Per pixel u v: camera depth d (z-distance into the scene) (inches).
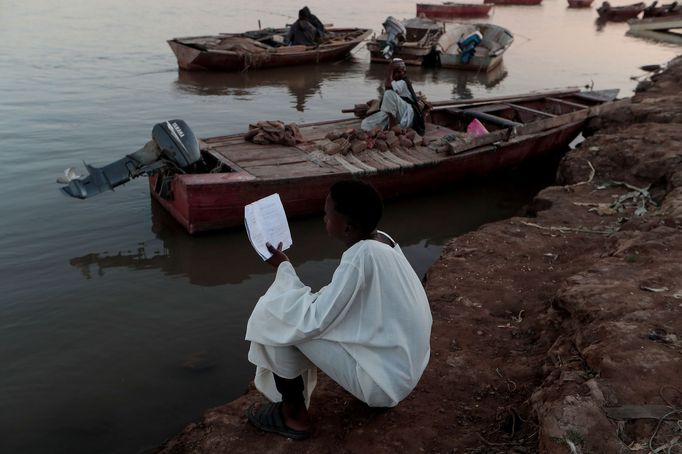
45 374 176.4
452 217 323.6
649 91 532.7
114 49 700.7
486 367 149.4
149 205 303.1
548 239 237.0
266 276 243.4
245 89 584.4
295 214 293.3
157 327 203.0
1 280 227.0
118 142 393.1
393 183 315.3
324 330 108.1
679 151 312.2
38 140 387.9
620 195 290.8
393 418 128.6
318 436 124.0
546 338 159.2
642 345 125.5
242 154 308.8
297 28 724.7
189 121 461.4
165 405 164.9
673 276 162.9
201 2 1143.6
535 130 377.1
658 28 1085.8
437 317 176.4
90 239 265.0
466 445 120.1
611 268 172.4
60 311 209.5
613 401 109.5
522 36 1003.9
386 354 111.3
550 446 102.7
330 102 551.5
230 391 171.2
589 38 1016.9
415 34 811.4
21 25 797.9
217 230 278.5
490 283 198.8
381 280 107.1
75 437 152.4
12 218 278.4
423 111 394.9
